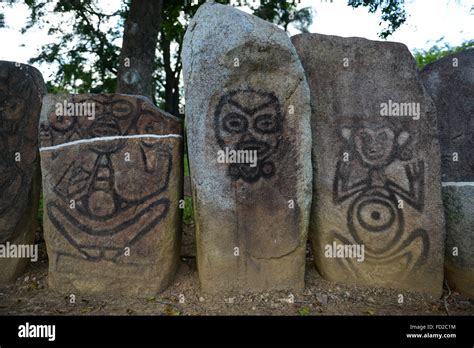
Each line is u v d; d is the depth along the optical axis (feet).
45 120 9.33
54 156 9.23
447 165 11.59
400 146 9.61
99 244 9.11
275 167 9.05
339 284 9.53
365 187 9.52
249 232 9.04
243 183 9.00
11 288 9.48
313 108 9.63
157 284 9.11
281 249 9.07
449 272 9.64
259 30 8.82
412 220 9.45
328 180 9.50
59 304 8.71
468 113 11.69
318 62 9.75
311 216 9.73
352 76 9.77
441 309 8.84
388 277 9.48
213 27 8.91
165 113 9.48
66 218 9.16
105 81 32.40
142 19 18.11
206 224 8.91
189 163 9.16
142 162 9.16
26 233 10.03
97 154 9.20
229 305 8.68
